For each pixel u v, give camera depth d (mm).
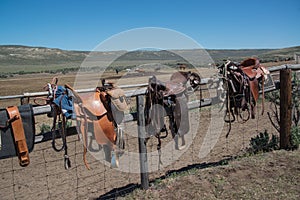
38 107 3012
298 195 3377
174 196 3498
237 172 4035
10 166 5426
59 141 6855
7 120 2664
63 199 3947
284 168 4055
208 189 3619
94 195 4000
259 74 4434
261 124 7188
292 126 5160
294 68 4945
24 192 4238
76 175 4723
